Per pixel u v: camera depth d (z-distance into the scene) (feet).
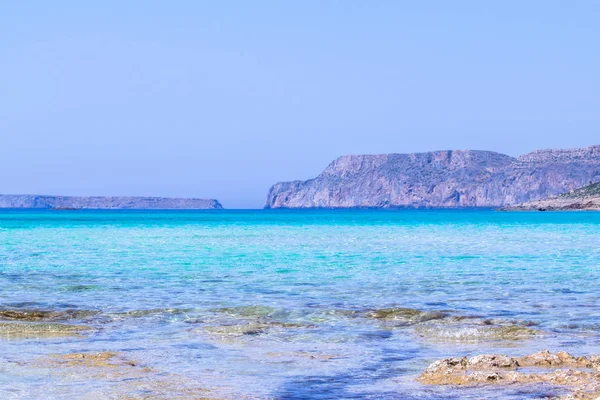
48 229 308.81
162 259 138.41
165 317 67.31
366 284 96.53
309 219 553.23
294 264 127.44
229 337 56.59
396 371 44.11
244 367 45.16
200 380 41.39
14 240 211.61
